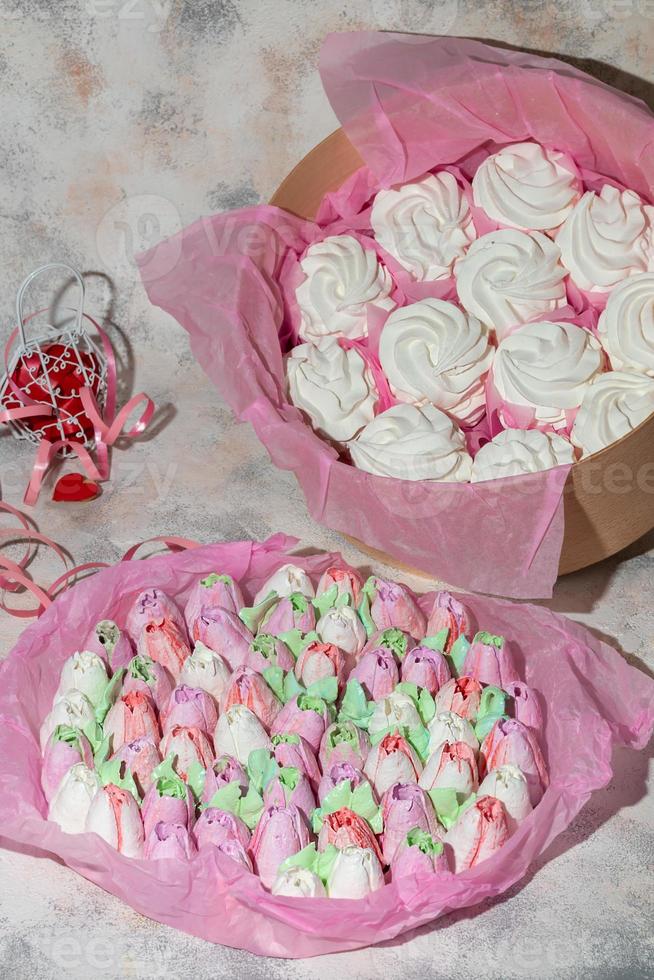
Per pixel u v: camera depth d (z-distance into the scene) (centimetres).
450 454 121
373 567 132
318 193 140
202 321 130
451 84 130
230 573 119
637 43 146
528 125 132
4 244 156
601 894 96
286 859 87
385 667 103
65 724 99
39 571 131
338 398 130
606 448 108
